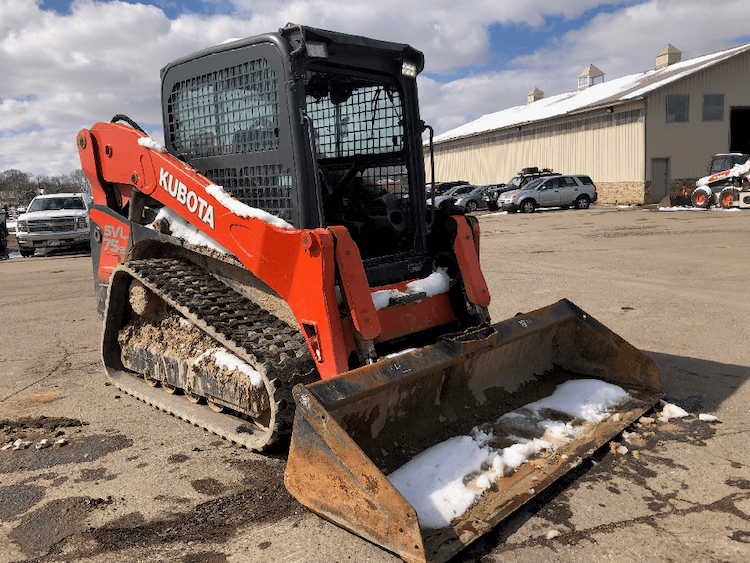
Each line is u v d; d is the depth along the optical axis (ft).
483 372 13.38
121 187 17.38
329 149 16.78
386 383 10.81
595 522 10.00
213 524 10.41
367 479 9.25
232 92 13.84
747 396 15.02
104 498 11.36
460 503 10.01
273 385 11.80
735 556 9.00
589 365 15.37
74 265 49.03
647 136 92.84
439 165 151.74
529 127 118.32
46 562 9.48
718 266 33.17
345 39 13.00
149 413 15.72
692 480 11.18
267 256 12.65
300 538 9.92
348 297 11.75
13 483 12.08
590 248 43.62
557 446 11.95
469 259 14.62
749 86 95.04
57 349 22.33
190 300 14.03
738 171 72.59
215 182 14.70
